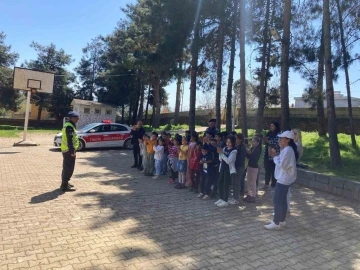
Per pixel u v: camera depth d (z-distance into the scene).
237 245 4.20
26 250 3.78
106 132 15.54
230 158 6.11
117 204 6.00
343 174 8.21
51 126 36.62
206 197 6.64
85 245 3.99
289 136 4.88
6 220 4.84
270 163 7.70
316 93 11.00
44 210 5.42
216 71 16.42
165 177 9.04
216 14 13.30
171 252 3.89
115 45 34.00
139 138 10.34
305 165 9.20
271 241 4.40
